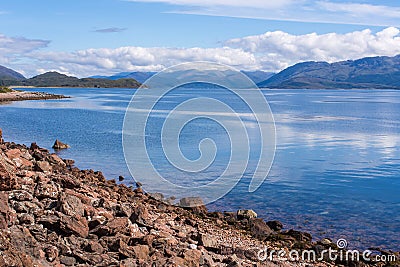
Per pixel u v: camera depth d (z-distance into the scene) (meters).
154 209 20.89
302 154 45.22
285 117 94.56
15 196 13.70
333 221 23.41
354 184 32.16
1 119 80.44
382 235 21.34
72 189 17.17
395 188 31.03
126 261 11.34
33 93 181.88
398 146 52.34
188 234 16.17
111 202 17.09
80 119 82.62
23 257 9.97
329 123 81.50
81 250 11.77
